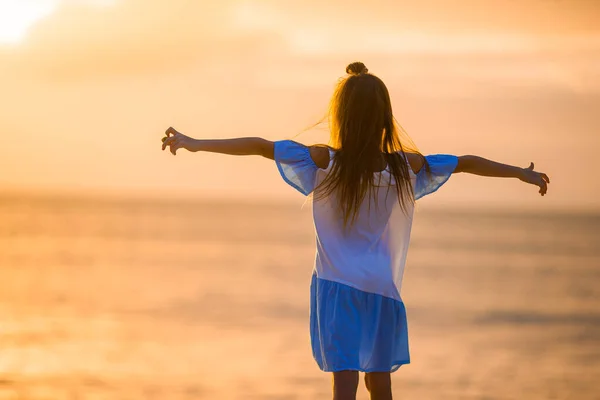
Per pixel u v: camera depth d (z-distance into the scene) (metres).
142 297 37.78
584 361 22.80
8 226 116.44
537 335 27.86
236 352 22.83
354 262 4.63
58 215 168.00
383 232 4.68
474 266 60.03
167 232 109.50
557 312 34.53
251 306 34.38
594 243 98.00
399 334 4.71
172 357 21.92
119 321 29.59
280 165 4.55
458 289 43.62
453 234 122.69
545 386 19.20
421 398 17.64
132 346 23.80
